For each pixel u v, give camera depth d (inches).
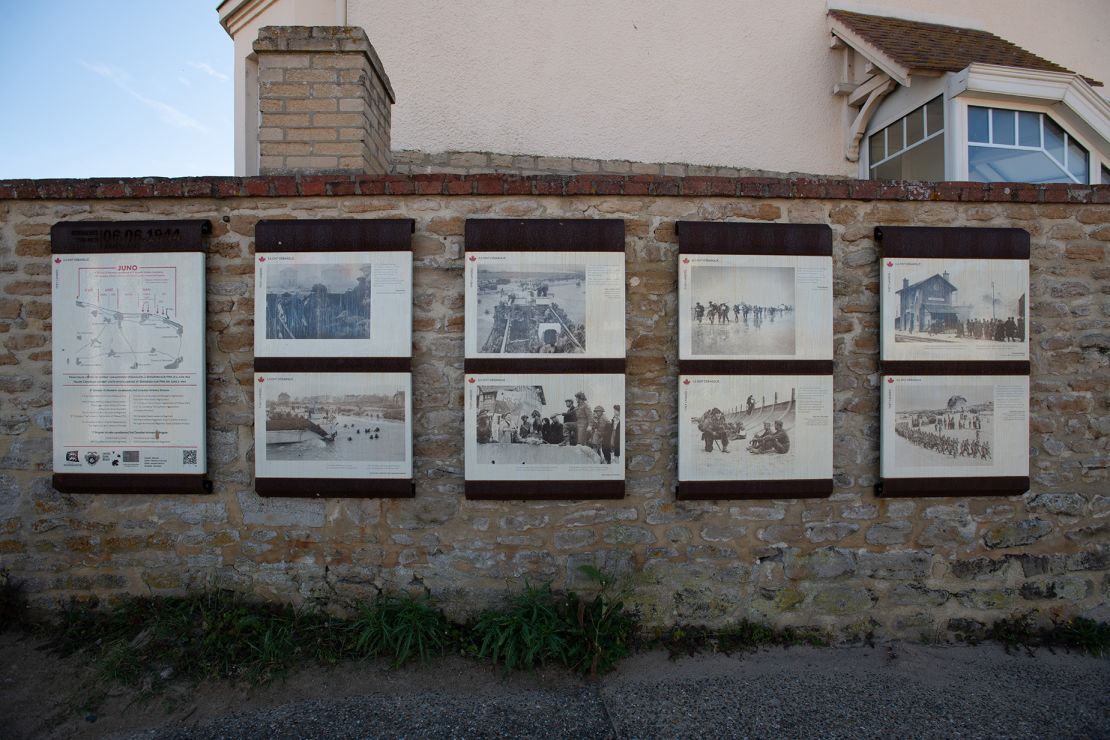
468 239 134.0
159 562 139.2
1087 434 142.8
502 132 236.5
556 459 135.3
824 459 137.6
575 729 110.3
